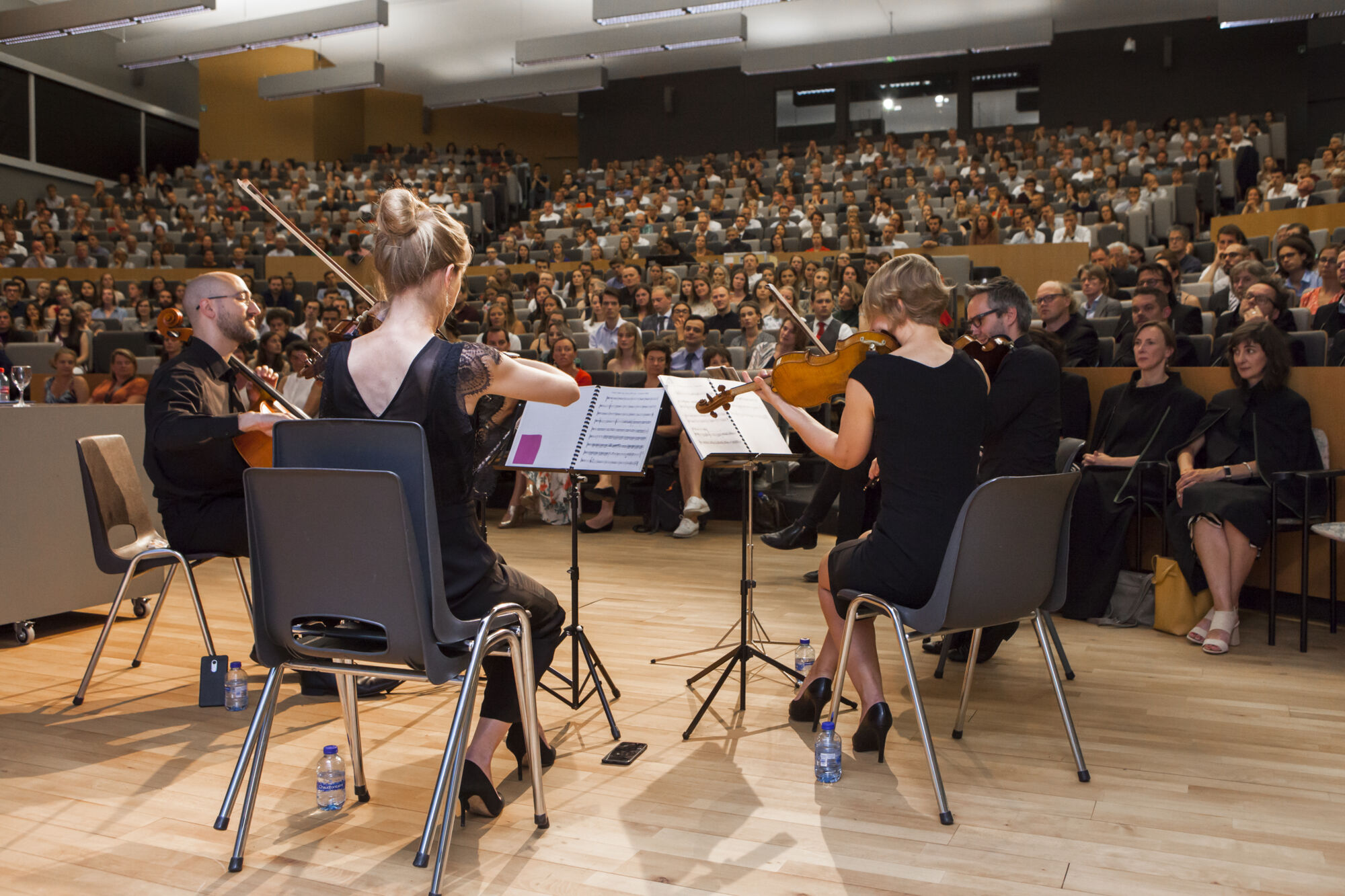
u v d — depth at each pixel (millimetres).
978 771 2021
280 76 13781
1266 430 3098
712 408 2240
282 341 6008
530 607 1742
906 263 1986
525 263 10086
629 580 4004
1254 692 2549
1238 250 5523
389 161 15070
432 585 1488
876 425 1958
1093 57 13680
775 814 1818
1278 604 3381
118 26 11258
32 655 2941
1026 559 1864
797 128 15211
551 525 5566
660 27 12078
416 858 1569
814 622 3307
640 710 2422
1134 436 3379
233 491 2574
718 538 5070
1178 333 4160
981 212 9539
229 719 2400
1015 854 1655
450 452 1608
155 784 1990
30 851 1697
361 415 1594
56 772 2057
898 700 2488
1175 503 3156
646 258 9414
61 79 13539
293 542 1518
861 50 12797
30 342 7945
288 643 1570
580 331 7051
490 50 14570
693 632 3180
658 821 1791
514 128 17875
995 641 2727
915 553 1889
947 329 3311
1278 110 12945
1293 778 1980
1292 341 3562
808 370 2316
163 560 2549
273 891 1555
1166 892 1528
